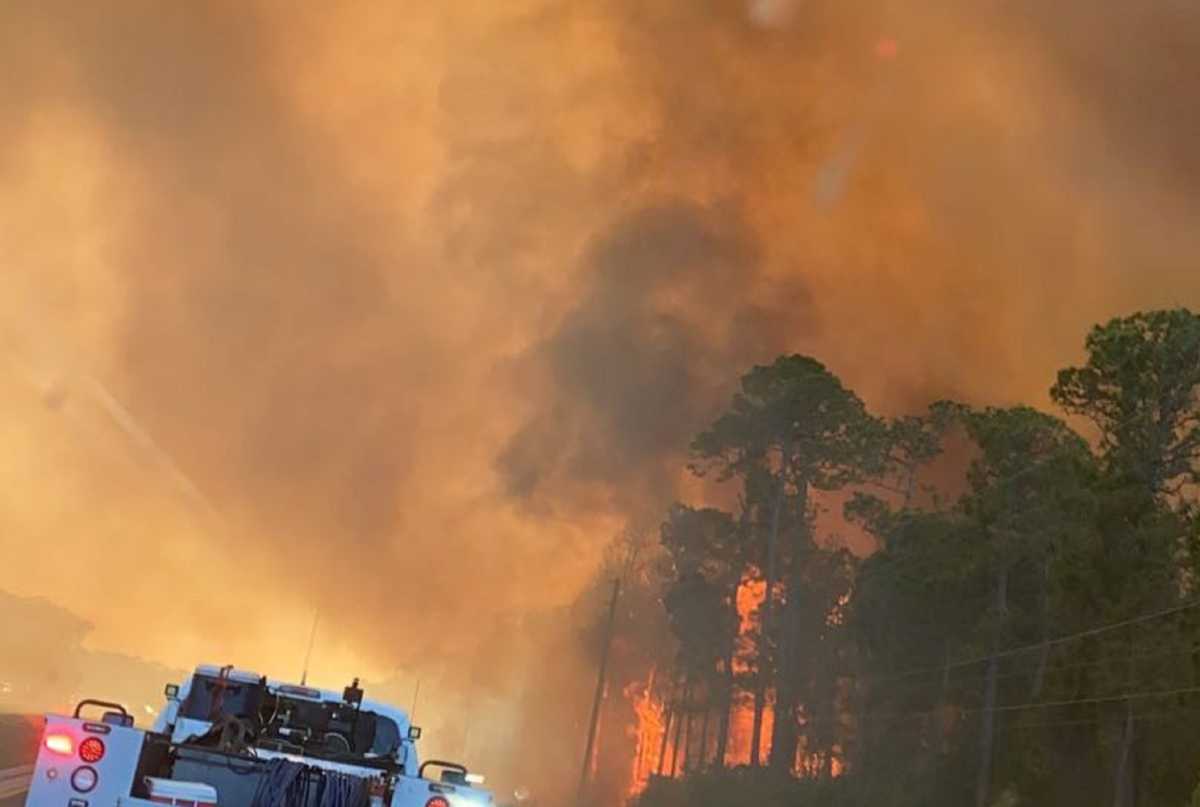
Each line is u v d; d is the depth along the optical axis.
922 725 48.44
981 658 43.19
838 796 51.38
